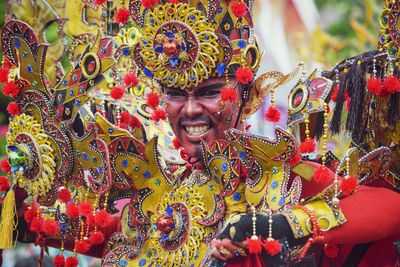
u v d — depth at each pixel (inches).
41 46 146.4
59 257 152.3
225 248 121.6
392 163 137.0
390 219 123.6
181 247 135.3
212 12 133.3
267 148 126.3
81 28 160.2
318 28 280.5
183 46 134.2
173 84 135.7
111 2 157.6
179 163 145.9
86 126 145.7
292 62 275.9
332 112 140.6
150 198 142.7
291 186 124.1
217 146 133.0
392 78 133.3
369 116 138.6
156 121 148.7
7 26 148.3
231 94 132.0
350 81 139.2
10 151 152.4
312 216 120.8
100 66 144.3
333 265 135.6
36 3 162.7
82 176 146.9
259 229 120.8
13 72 149.7
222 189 133.6
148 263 139.0
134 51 140.0
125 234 145.4
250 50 135.0
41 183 149.1
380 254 134.3
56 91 147.7
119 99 151.5
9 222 149.4
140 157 142.7
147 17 137.2
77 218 149.9
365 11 285.0
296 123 128.5
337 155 141.3
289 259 120.6
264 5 274.8
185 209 136.3
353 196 124.3
